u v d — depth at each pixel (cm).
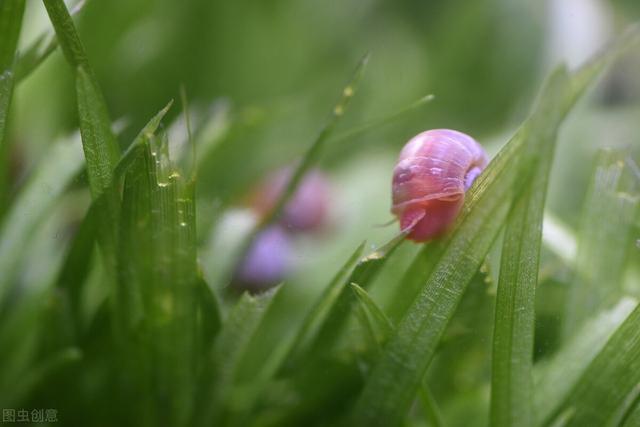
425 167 18
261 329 23
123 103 30
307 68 35
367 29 37
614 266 21
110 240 19
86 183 22
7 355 22
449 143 18
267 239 24
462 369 22
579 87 19
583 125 32
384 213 28
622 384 19
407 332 19
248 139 30
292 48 35
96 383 21
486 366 22
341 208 28
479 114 34
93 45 29
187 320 19
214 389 20
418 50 36
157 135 18
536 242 18
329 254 26
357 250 19
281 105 32
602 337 20
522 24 36
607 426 19
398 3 37
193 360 20
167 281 19
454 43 36
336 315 20
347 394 21
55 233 23
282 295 24
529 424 19
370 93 34
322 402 21
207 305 20
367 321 19
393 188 18
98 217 19
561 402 20
